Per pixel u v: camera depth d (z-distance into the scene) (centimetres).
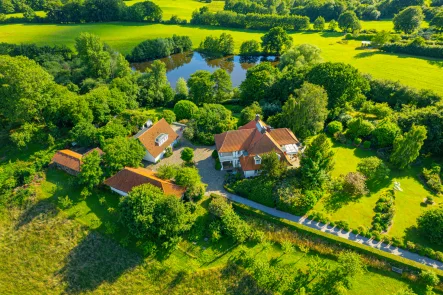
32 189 5606
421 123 6669
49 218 5159
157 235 4650
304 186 5400
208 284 4247
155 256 4541
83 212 5234
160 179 5434
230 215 4938
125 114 7669
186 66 13612
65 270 4512
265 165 5450
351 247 4553
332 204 5350
